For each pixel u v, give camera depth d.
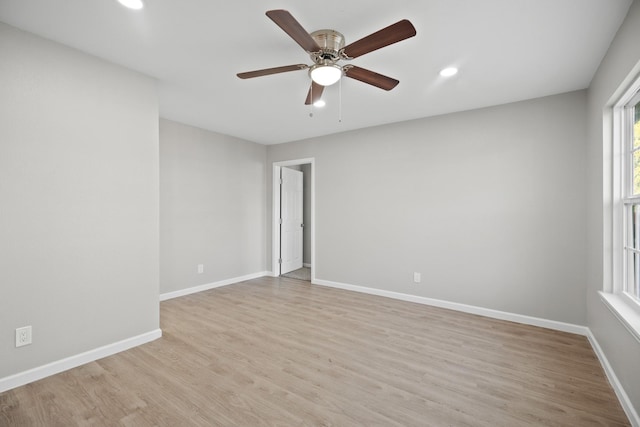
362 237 4.32
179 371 2.19
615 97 2.11
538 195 3.09
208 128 4.36
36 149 2.05
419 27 1.93
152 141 2.71
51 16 1.86
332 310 3.55
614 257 2.22
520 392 1.96
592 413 1.75
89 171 2.31
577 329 2.88
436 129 3.69
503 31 1.97
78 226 2.25
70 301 2.21
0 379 1.92
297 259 6.13
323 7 1.76
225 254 4.76
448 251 3.61
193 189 4.30
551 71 2.51
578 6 1.72
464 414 1.75
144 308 2.66
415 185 3.85
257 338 2.77
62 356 2.17
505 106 3.26
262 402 1.85
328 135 4.67
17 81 1.98
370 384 2.04
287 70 2.02
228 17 1.86
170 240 4.03
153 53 2.30
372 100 3.20
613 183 2.23
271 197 5.43
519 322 3.17
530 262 3.13
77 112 2.25
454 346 2.61
